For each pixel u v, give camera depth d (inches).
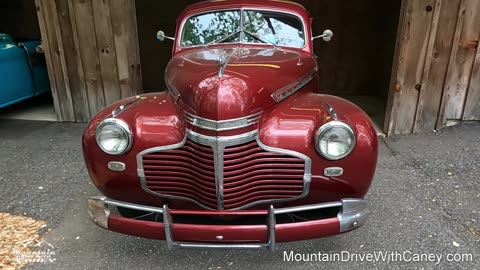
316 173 86.8
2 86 194.1
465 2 162.4
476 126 185.8
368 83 275.9
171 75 107.3
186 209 94.0
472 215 115.3
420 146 166.2
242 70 94.3
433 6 161.9
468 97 184.5
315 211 96.3
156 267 96.0
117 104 101.6
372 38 264.4
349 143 83.6
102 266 96.7
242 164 85.2
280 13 131.0
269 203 89.8
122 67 195.2
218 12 132.9
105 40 191.6
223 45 127.3
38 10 190.4
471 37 173.6
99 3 185.5
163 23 283.4
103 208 88.9
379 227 109.9
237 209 87.5
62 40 194.4
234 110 82.5
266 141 86.5
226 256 99.7
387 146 167.5
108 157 90.5
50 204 125.6
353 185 88.0
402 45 166.9
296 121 89.4
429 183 134.8
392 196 126.3
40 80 219.9
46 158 161.6
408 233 107.0
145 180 91.1
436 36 167.5
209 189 86.3
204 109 83.5
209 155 83.9
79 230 111.5
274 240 82.4
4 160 159.9
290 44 128.6
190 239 84.1
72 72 200.4
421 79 172.6
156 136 89.3
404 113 177.8
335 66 274.7
